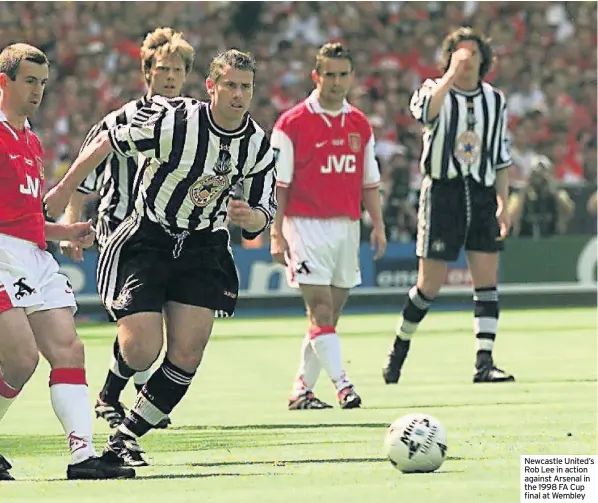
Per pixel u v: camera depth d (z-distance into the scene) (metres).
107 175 25.64
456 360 41.06
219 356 43.78
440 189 33.31
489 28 78.94
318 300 29.62
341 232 29.89
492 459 20.73
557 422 25.78
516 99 76.12
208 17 76.94
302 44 75.88
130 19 75.81
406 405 29.42
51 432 25.47
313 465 20.23
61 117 69.44
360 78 74.50
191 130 19.12
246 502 16.55
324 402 30.66
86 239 20.06
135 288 19.67
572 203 64.88
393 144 69.81
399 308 63.41
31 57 18.77
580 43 79.38
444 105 32.97
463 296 64.50
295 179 29.83
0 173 18.61
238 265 62.62
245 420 27.14
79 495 17.22
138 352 19.59
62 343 19.03
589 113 74.56
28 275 18.80
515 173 70.69
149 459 21.12
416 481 18.41
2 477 18.91
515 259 64.44
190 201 19.58
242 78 18.91
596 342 46.97
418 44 77.38
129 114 20.27
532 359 40.94
